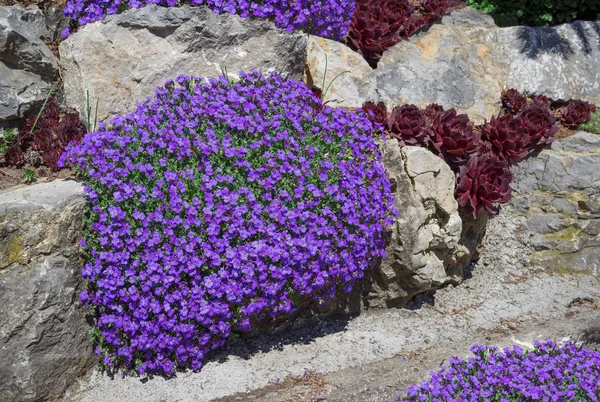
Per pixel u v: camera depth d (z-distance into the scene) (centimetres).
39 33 229
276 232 213
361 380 213
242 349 218
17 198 208
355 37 254
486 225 242
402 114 236
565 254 242
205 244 209
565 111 257
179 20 230
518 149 243
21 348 206
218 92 223
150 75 230
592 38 266
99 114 228
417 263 225
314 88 239
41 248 207
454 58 254
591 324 228
